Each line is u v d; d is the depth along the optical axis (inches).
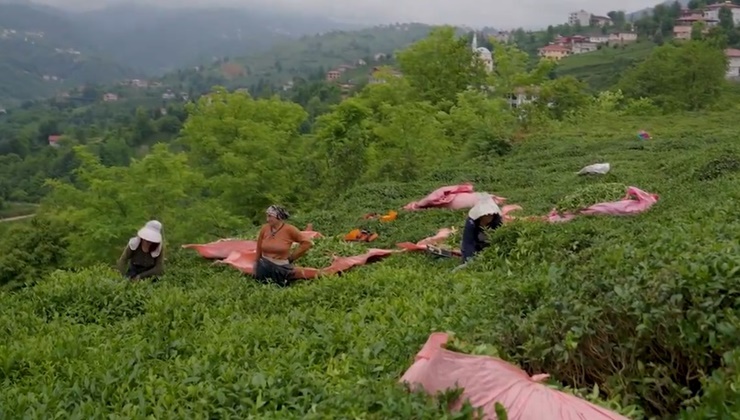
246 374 245.6
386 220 699.4
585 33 5900.6
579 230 447.2
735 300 212.8
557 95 1889.8
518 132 1339.8
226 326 334.3
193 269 561.6
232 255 578.9
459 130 1453.0
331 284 410.6
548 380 218.5
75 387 248.2
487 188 866.1
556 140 1236.5
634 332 223.3
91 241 1096.2
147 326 345.1
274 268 492.4
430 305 338.3
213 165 1348.4
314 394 229.6
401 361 256.5
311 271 498.9
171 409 225.8
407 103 1601.9
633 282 234.1
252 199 1318.9
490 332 254.4
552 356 230.5
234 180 1277.1
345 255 550.6
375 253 547.5
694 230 318.3
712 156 734.5
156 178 1145.4
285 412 213.3
